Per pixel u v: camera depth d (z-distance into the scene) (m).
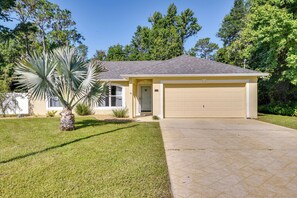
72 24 26.42
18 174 3.84
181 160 4.70
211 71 12.41
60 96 8.02
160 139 6.71
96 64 8.08
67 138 6.75
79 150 5.36
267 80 15.37
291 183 3.52
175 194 3.16
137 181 3.57
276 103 15.46
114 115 13.77
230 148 5.68
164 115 12.70
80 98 8.20
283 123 10.18
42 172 3.93
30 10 21.72
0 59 19.14
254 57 16.66
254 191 3.25
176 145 6.00
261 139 6.74
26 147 5.67
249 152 5.29
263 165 4.37
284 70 13.52
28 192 3.17
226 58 25.75
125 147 5.68
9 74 17.50
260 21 12.71
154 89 12.66
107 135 7.21
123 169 4.10
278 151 5.36
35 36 23.41
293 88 14.71
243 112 12.41
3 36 18.39
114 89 14.77
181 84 12.64
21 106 14.55
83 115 14.30
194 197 3.07
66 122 8.07
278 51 12.78
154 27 36.53
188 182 3.57
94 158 4.74
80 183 3.47
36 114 14.59
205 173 3.96
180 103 12.69
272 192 3.21
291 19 11.55
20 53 20.98
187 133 7.78
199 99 12.62
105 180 3.59
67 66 7.88
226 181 3.61
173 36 32.75
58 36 25.16
